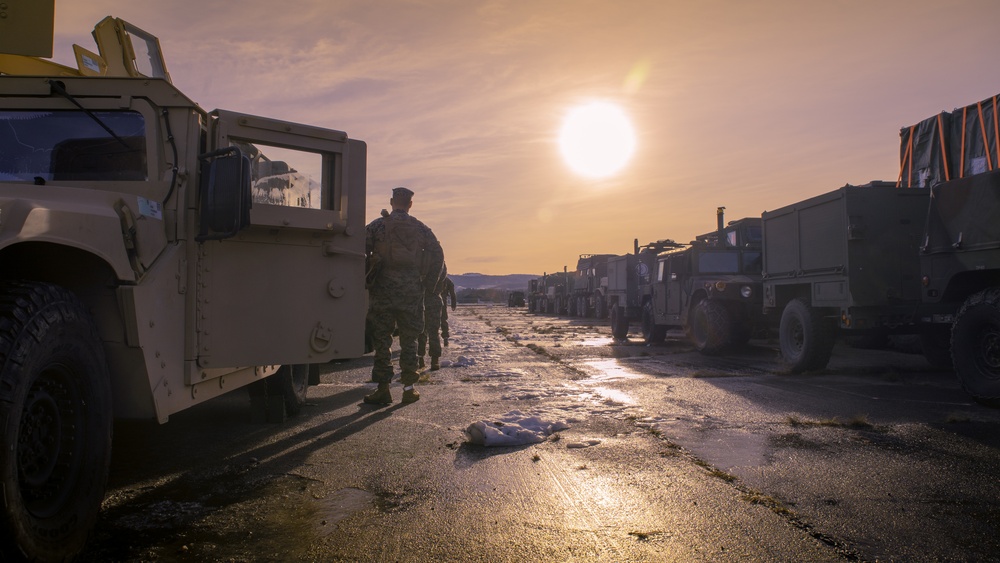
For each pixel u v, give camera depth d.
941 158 8.16
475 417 5.73
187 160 3.67
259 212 3.85
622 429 5.14
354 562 2.62
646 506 3.25
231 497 3.47
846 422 5.20
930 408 5.94
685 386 7.56
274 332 4.02
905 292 8.28
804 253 9.45
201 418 5.72
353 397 7.04
